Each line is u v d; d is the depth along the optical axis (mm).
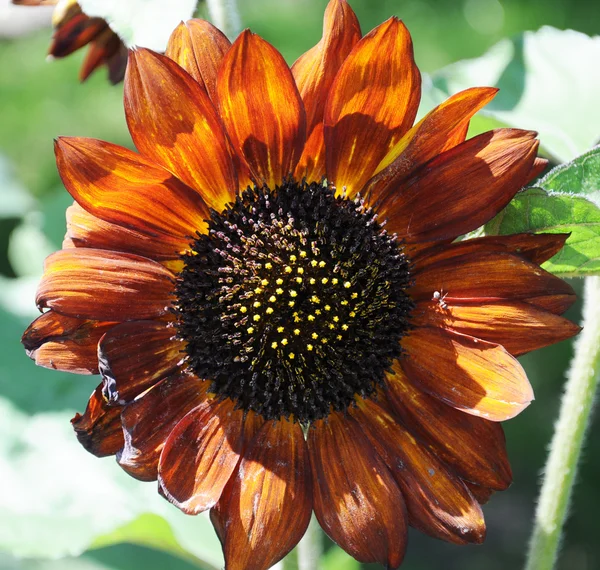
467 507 380
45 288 382
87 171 380
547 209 382
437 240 390
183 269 398
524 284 379
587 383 413
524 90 477
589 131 468
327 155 393
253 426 396
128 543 521
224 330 394
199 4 416
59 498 473
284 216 398
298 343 394
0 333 535
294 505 385
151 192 391
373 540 382
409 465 389
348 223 397
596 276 406
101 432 384
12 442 488
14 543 461
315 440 396
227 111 387
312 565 438
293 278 394
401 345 396
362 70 381
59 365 384
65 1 429
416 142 385
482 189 384
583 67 475
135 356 389
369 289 395
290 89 381
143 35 392
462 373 386
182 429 388
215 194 398
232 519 381
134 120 380
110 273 388
